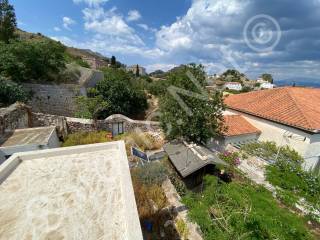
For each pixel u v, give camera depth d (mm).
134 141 12281
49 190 3324
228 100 16625
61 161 4215
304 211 6922
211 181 7625
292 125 10188
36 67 17594
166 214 6477
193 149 9961
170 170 9617
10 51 15945
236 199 6289
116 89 23578
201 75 11102
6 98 12922
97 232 2604
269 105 12891
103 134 12570
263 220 5422
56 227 2645
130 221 2623
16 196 3166
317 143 9977
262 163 9055
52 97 18359
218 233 5195
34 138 8547
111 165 4125
